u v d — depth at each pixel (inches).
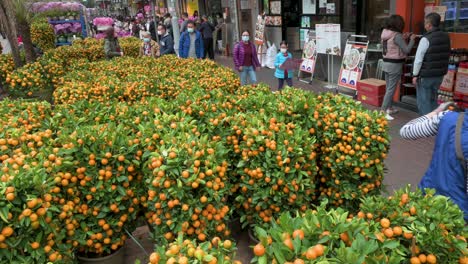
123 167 131.8
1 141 138.5
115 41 440.5
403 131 120.2
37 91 296.0
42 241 111.7
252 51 392.2
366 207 99.8
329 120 148.9
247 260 144.9
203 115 165.5
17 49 368.5
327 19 454.3
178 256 79.4
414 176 213.3
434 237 85.4
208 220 120.8
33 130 164.4
